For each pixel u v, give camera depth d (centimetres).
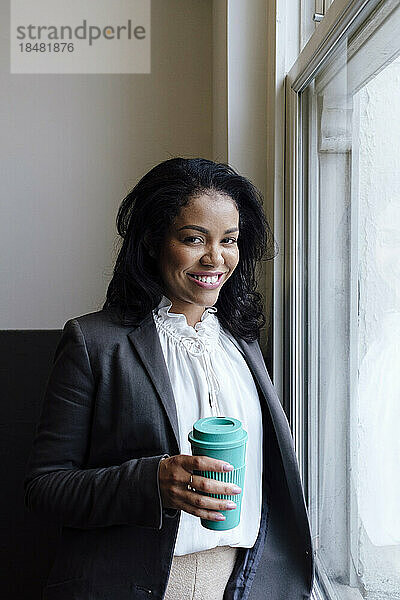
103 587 119
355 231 122
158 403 119
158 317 128
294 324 157
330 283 138
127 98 219
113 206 220
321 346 146
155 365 120
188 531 122
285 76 162
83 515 116
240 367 132
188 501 107
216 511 107
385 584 111
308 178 152
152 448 119
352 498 128
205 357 126
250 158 173
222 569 128
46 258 220
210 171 122
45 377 213
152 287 125
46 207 219
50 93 217
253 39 172
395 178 102
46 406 123
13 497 211
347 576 131
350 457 128
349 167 125
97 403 120
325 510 146
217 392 125
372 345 115
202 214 117
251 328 137
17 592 213
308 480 157
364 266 118
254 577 130
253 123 173
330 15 122
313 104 146
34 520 212
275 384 165
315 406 151
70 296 221
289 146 159
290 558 132
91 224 220
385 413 109
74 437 121
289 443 129
